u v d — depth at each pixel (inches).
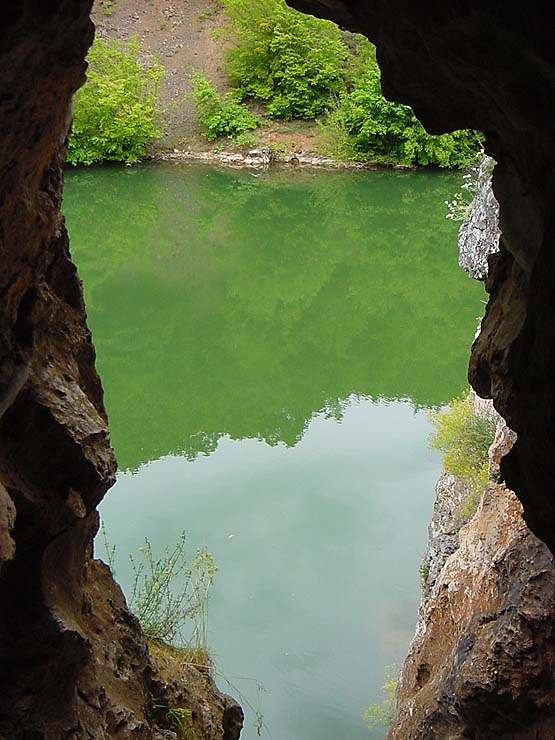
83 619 179.5
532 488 138.6
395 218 1020.5
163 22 1407.5
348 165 1233.4
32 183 141.9
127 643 193.5
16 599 151.4
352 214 1035.3
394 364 682.8
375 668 371.6
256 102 1315.2
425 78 151.6
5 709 148.9
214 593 413.7
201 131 1282.0
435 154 1191.6
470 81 139.6
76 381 172.7
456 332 739.4
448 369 673.0
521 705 195.5
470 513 366.3
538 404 129.7
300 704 349.7
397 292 819.4
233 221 1000.9
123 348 698.8
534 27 111.2
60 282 172.7
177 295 800.9
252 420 600.4
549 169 131.5
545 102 123.5
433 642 279.3
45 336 163.9
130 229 960.9
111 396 628.1
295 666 371.2
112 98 1155.9
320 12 166.1
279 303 791.7
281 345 717.9
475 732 208.8
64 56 126.5
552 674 189.9
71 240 917.8
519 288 168.1
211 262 877.8
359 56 1277.1
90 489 163.8
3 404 139.9
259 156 1236.5
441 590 283.0
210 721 213.0
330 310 778.8
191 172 1200.2
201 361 685.9
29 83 122.3
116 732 171.5
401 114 1184.8
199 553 370.3
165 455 551.8
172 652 239.0
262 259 890.1
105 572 200.7
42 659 151.5
